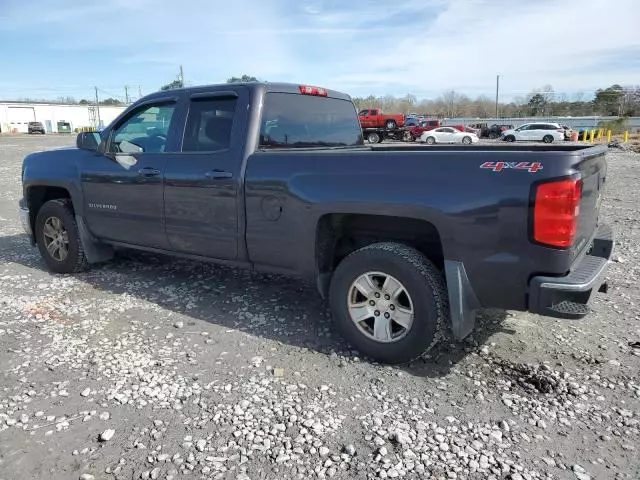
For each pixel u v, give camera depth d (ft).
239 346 12.84
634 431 9.39
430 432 9.35
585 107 294.46
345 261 12.01
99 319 14.61
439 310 11.04
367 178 11.48
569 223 9.60
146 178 15.53
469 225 10.32
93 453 8.86
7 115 260.83
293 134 15.02
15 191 42.80
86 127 251.60
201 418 9.81
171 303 15.81
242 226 13.65
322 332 13.66
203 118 14.66
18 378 11.35
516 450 8.86
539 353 12.35
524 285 10.11
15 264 20.57
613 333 13.46
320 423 9.62
